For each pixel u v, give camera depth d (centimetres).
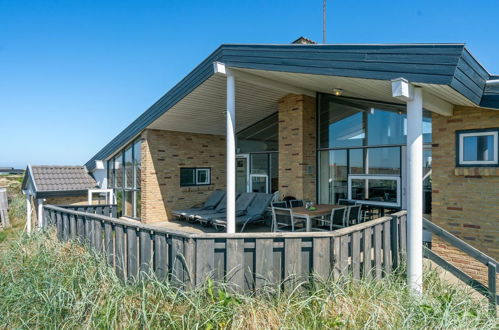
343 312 287
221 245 327
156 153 1065
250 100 902
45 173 1076
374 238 382
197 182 1178
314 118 880
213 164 1223
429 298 344
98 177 1238
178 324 287
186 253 327
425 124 688
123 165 1205
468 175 498
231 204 629
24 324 308
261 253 321
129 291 339
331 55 467
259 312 290
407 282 364
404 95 361
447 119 525
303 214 645
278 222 705
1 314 329
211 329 276
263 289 318
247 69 610
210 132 1184
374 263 384
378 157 766
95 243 477
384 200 754
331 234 321
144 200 1038
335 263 321
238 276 322
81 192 1085
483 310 339
